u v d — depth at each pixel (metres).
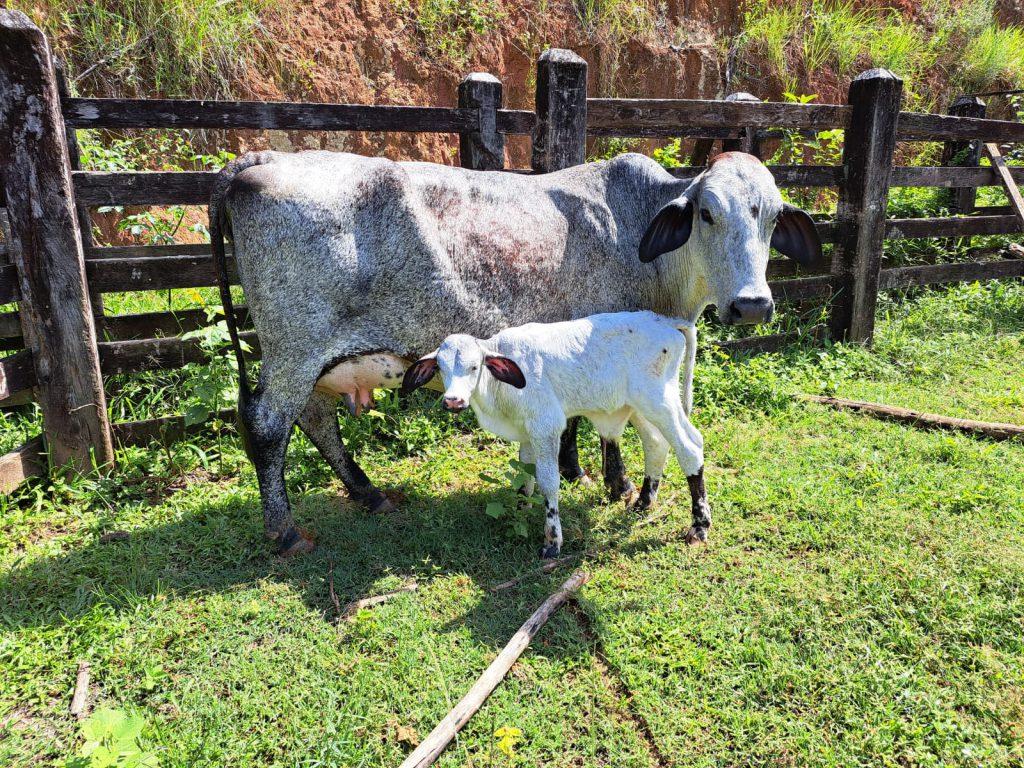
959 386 5.98
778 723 2.77
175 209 6.74
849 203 6.54
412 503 4.36
